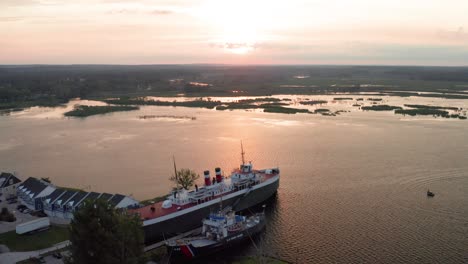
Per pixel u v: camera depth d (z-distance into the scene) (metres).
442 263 92.25
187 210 111.38
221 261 97.81
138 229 81.94
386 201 131.50
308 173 163.50
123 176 168.25
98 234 75.06
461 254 96.31
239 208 126.31
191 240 102.00
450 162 175.62
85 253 76.12
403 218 117.81
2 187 142.50
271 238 107.25
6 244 100.00
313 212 124.06
